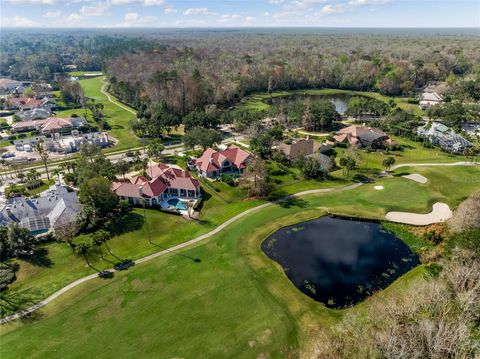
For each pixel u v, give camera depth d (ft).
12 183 332.39
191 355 150.20
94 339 159.12
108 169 311.47
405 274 202.18
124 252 222.48
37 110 561.84
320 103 525.75
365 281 197.16
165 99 562.25
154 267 207.31
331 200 286.87
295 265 210.59
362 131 431.02
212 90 629.92
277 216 263.08
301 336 160.04
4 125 515.91
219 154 348.59
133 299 182.80
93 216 243.19
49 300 183.01
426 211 265.95
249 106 652.07
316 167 327.88
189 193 297.94
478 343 125.70
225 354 150.71
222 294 185.57
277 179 328.29
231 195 298.97
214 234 241.76
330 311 175.01
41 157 374.02
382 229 248.73
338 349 140.87
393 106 581.94
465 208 227.20
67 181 325.21
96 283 194.70
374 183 317.01
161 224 254.27
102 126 509.76
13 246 210.38
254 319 169.27
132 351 152.46
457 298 149.48
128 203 276.21
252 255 218.79
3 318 171.83
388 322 141.38
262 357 149.28
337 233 244.42
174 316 171.32
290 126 515.50
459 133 454.81
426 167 348.18
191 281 195.62
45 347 155.53
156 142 415.64
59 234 221.25
